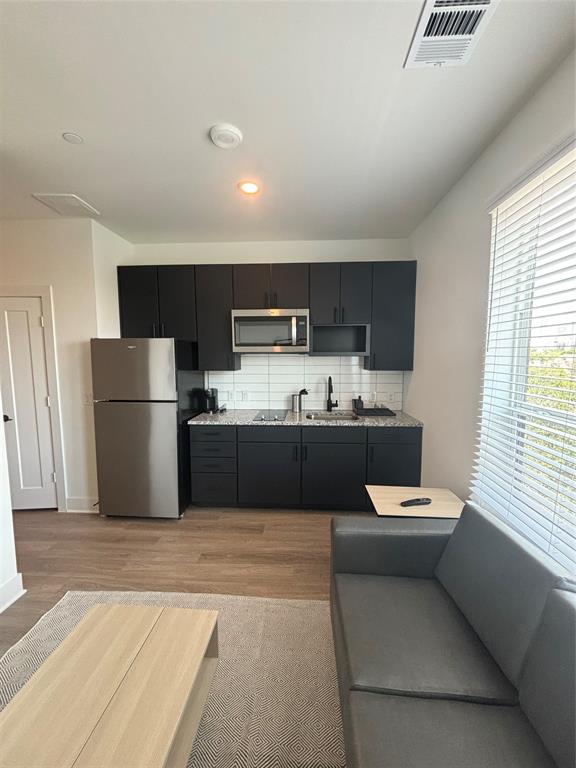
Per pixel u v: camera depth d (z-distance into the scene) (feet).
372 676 3.33
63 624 5.67
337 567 5.06
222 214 8.74
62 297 9.36
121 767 2.64
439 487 8.05
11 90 4.50
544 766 2.60
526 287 4.86
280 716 4.21
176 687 3.26
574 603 2.85
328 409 10.96
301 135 5.54
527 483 4.75
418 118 5.13
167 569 7.19
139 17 3.57
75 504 10.00
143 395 9.27
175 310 10.32
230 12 3.53
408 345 10.03
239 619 5.78
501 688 3.24
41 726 2.91
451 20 3.59
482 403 6.03
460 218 6.95
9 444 9.80
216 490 9.98
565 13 3.49
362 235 10.41
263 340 10.09
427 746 2.73
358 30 3.72
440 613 4.20
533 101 4.62
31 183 7.09
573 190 4.01
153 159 6.21
